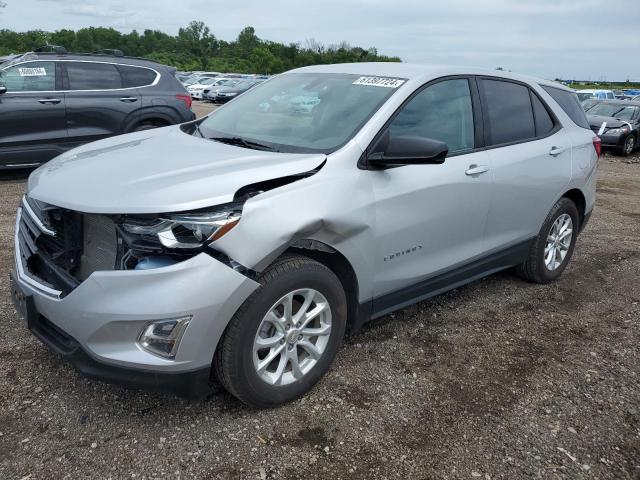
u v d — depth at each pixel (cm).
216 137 363
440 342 380
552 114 471
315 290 292
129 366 248
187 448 262
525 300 462
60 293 262
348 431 282
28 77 778
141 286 243
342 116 337
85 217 271
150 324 245
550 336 402
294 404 300
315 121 344
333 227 288
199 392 263
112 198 254
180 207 245
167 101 876
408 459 266
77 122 808
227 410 291
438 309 432
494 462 268
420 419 296
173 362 249
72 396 296
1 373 312
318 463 259
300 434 277
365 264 317
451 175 359
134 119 850
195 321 247
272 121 362
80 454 255
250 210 260
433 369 345
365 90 355
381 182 317
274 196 271
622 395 331
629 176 1272
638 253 614
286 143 330
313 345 304
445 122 369
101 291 245
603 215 809
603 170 1359
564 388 334
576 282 513
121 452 258
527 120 443
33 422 274
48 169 312
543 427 296
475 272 410
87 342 251
